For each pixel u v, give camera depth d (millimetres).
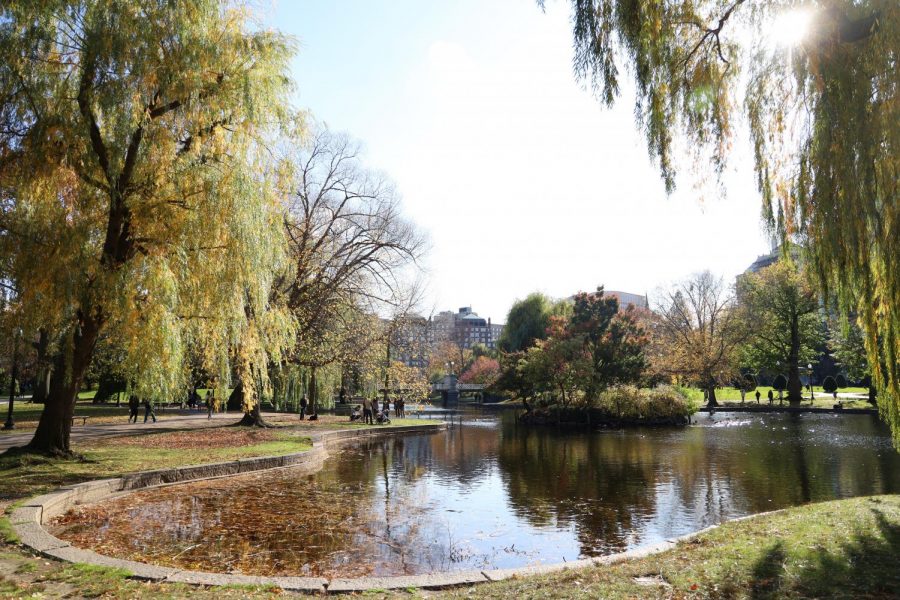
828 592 5066
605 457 19875
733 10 8891
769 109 8812
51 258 11461
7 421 23500
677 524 10398
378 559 8281
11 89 11508
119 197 12617
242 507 11484
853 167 7285
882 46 7004
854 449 21094
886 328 8078
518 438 27266
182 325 13766
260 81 13922
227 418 32719
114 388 44875
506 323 60062
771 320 49781
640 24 8141
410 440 26609
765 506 11758
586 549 8898
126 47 11859
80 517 10094
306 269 26625
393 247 29297
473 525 10367
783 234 8805
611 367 35625
